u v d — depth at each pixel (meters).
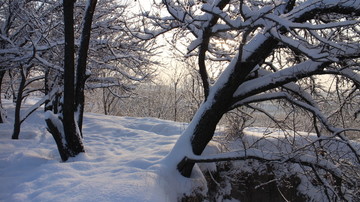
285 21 4.26
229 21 4.51
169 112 23.06
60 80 9.10
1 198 4.63
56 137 6.25
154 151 6.95
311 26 4.18
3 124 9.75
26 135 8.88
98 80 11.86
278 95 5.86
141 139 8.86
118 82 11.90
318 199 7.50
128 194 4.34
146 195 4.39
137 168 5.55
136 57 10.56
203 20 4.98
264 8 4.41
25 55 7.80
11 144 7.63
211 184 7.03
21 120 8.45
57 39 8.98
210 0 5.46
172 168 5.69
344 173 5.59
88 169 5.64
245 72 5.56
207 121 5.82
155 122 11.96
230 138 8.28
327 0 5.04
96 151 7.20
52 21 8.30
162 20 7.65
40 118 10.88
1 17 9.91
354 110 6.81
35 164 6.17
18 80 11.61
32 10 8.31
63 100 6.21
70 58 5.84
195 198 5.72
